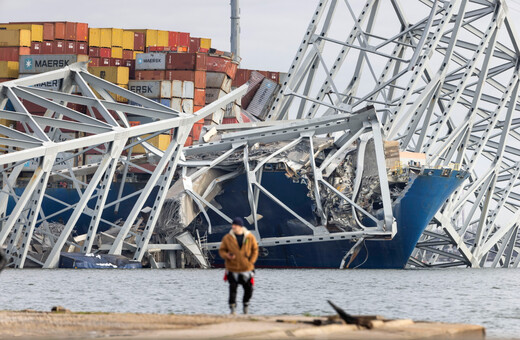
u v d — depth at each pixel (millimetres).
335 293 124188
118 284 140375
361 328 43719
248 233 53844
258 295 117562
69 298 108625
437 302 109938
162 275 175625
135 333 43406
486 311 96062
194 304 99312
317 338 40125
